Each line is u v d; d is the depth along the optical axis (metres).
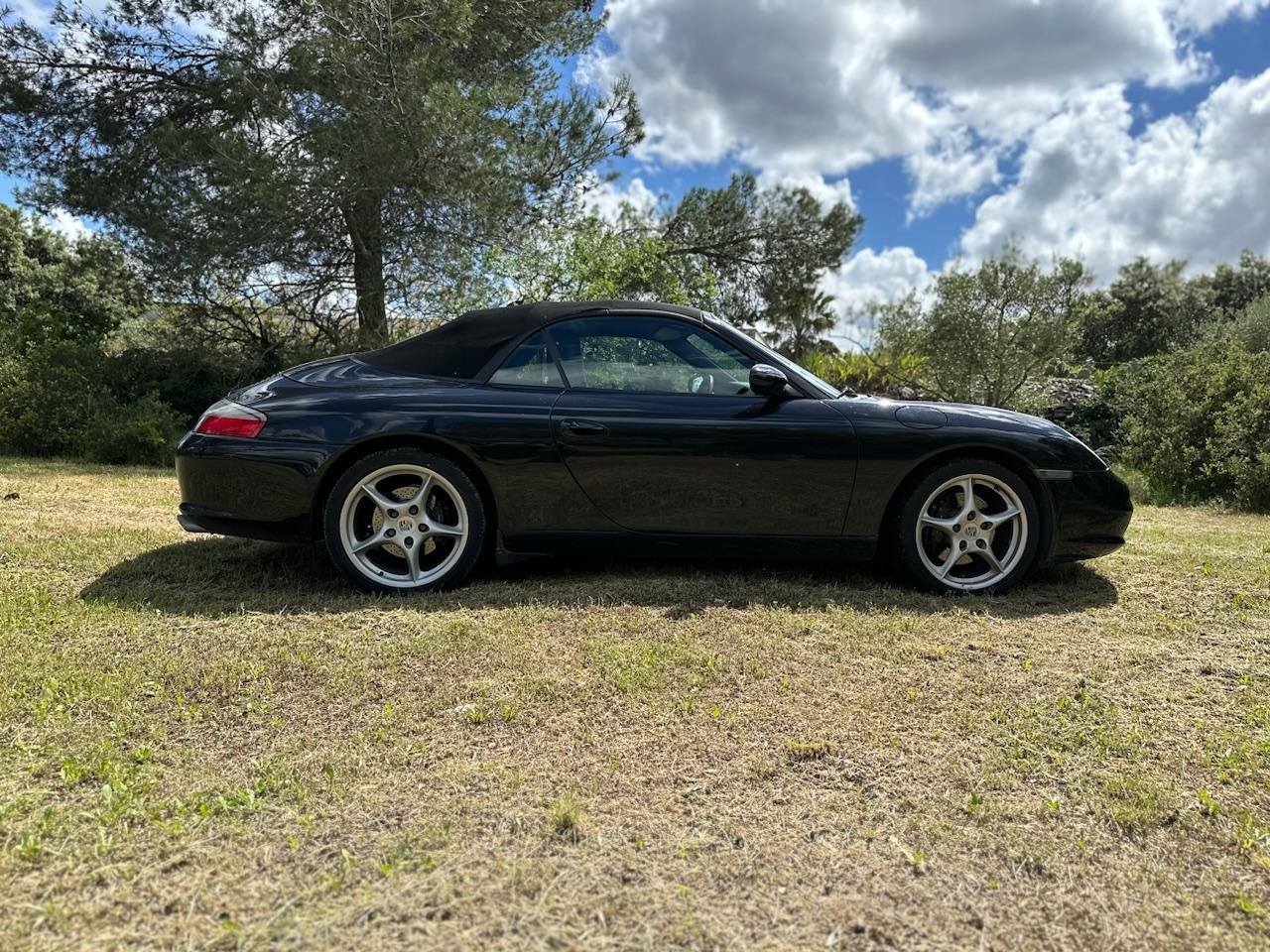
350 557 3.38
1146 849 1.74
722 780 1.97
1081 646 2.94
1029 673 2.66
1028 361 13.02
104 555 3.83
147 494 6.06
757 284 20.94
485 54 12.07
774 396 3.54
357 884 1.56
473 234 11.11
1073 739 2.21
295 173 9.97
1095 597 3.59
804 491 3.48
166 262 10.67
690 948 1.41
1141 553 4.50
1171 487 8.52
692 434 3.43
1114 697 2.49
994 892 1.59
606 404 3.47
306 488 3.35
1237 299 34.12
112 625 2.87
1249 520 6.95
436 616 3.07
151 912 1.47
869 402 3.63
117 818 1.74
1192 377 8.65
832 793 1.93
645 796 1.89
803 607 3.29
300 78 10.13
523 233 12.09
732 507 3.48
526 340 3.60
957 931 1.48
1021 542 3.59
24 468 7.55
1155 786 1.97
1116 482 3.66
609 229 14.67
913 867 1.66
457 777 1.94
